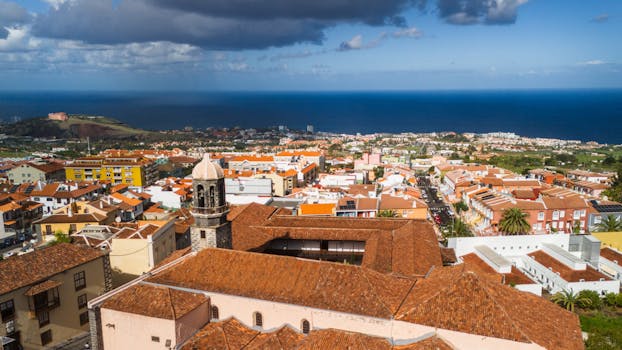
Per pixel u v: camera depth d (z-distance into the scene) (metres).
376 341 41.66
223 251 53.62
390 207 124.81
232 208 83.75
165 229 86.12
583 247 92.56
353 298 44.97
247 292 48.09
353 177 181.00
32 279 58.25
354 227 71.56
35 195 142.50
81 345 61.44
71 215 110.06
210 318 50.09
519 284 76.56
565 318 43.16
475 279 43.50
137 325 46.75
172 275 51.72
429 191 198.12
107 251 69.94
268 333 47.19
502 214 118.06
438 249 62.50
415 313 41.94
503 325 39.47
